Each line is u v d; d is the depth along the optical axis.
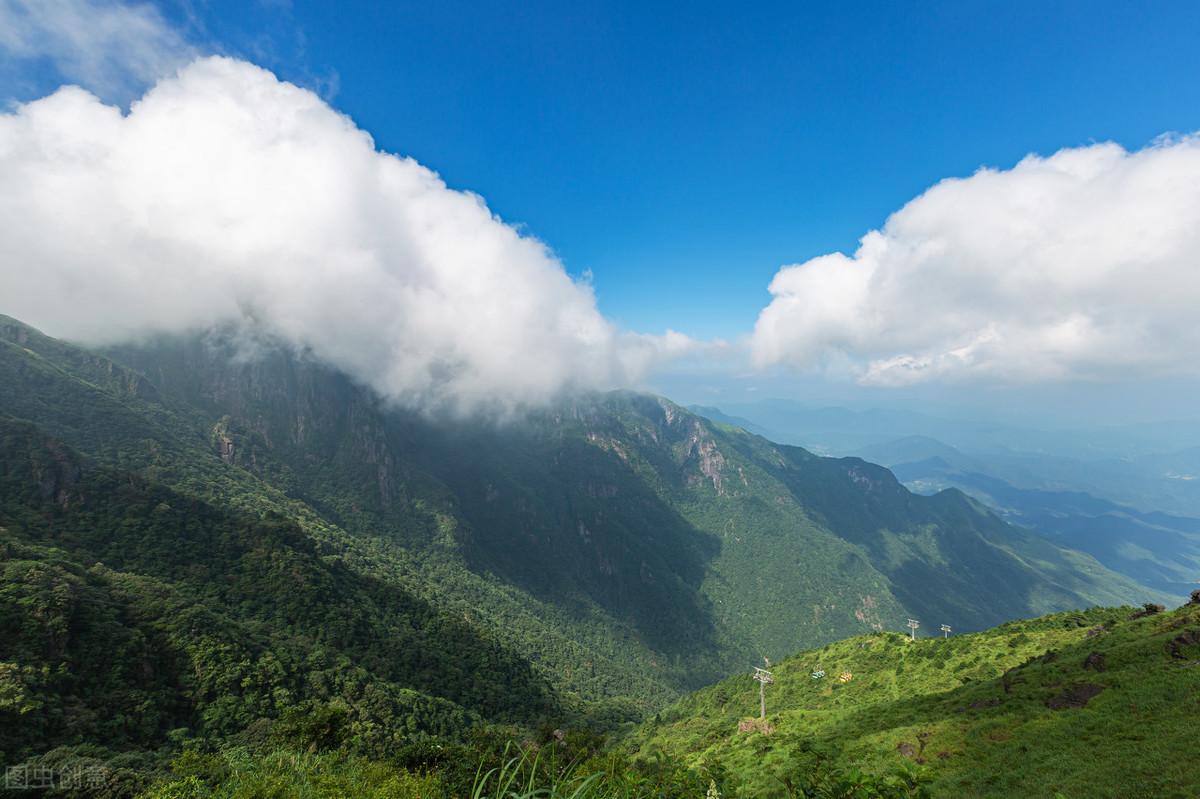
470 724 90.50
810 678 103.81
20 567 71.12
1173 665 39.41
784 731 71.94
